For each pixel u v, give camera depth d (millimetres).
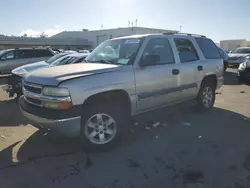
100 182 3129
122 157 3803
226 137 4539
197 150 4004
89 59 4969
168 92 4879
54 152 4008
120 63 4348
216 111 6328
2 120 5758
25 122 5574
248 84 10820
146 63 4422
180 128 5066
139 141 4406
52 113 3516
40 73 4000
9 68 13977
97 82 3758
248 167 3428
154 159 3721
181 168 3438
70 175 3303
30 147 4207
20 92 7293
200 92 5914
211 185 3018
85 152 3988
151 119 5672
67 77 3631
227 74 14477
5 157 3838
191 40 5711
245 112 6219
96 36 54812
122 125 4207
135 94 4258
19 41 43938
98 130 3945
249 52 18641
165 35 5039
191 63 5469
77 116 3570
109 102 4059
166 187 2998
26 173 3365
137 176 3252
